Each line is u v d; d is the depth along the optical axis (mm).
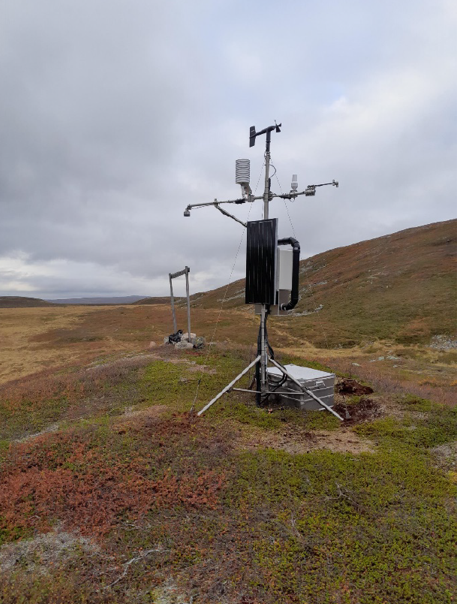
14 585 3830
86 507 5109
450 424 8055
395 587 3783
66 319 59312
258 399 9477
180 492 5379
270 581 3863
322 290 56344
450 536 4496
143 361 15781
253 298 8953
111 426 7969
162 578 3967
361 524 4742
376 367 24422
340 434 7867
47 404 11836
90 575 4016
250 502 5203
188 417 8438
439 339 30969
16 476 5961
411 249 59750
